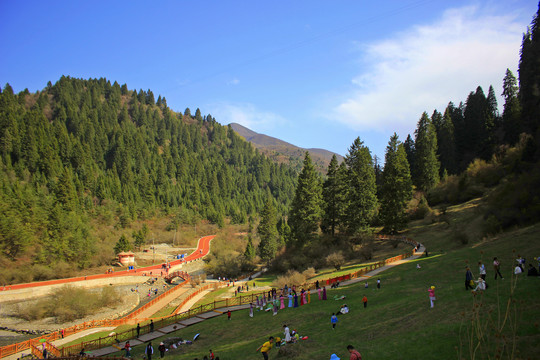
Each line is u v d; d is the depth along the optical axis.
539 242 35.19
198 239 161.50
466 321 18.72
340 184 75.56
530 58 77.44
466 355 15.05
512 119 88.31
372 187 77.94
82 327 46.03
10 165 150.00
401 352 17.31
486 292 22.67
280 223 121.94
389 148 84.88
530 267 24.09
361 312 27.38
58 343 37.84
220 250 120.94
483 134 100.56
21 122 191.88
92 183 171.25
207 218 190.75
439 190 90.50
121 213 148.75
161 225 161.25
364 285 39.09
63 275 86.62
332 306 32.06
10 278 76.62
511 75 98.69
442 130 109.00
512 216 49.75
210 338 30.89
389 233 75.38
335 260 57.75
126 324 47.25
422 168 96.19
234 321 35.59
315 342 22.34
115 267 102.69
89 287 79.81
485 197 72.81
